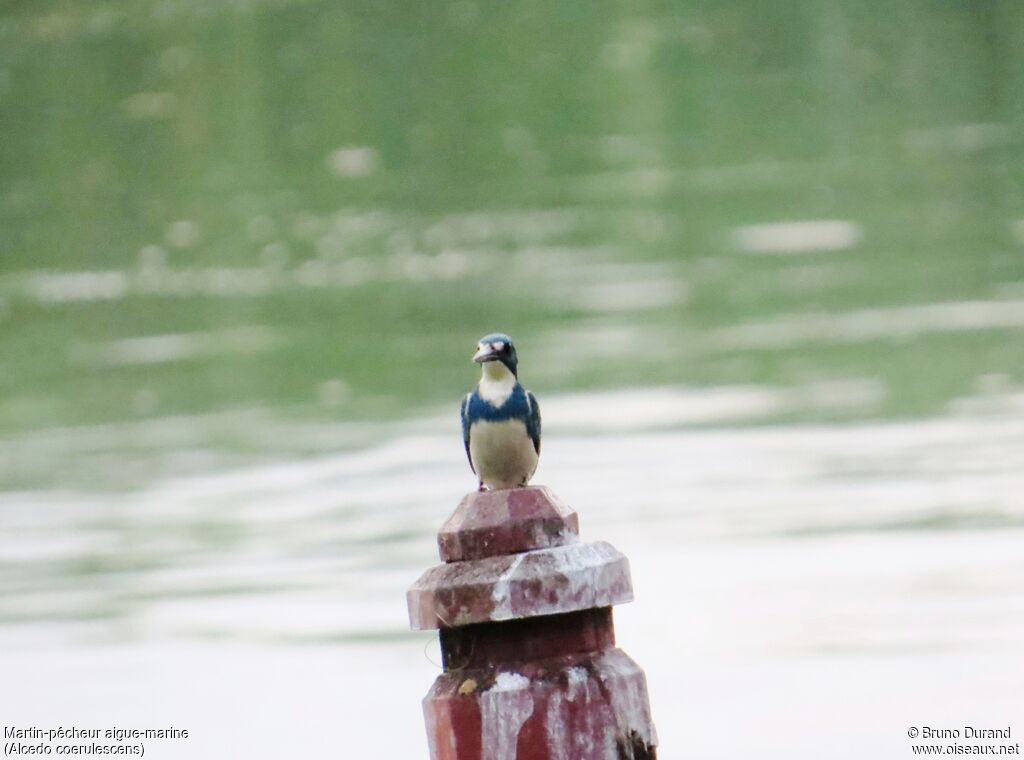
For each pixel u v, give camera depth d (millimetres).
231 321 26156
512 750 4586
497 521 4680
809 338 22047
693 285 26031
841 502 14711
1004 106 38438
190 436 19359
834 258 27594
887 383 19203
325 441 18562
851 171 34375
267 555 14344
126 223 33562
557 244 30031
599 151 37250
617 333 23141
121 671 11586
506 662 4625
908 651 11078
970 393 18516
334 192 34906
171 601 13164
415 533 14742
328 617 12539
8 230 33250
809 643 11352
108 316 27000
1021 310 22859
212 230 32750
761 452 16688
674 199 32781
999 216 29906
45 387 22688
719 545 13773
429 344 23547
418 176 35812
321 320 25641
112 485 17297
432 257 29609
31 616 12984
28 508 16484
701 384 19828
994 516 13953
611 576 4637
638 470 16281
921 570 12695
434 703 4641
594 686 4598
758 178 34375
